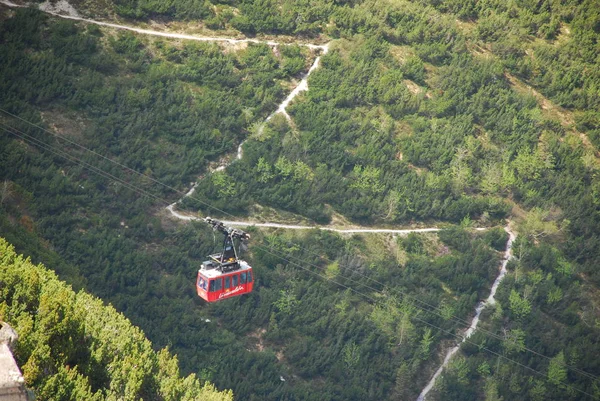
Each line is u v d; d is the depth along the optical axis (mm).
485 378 74000
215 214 80125
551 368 75062
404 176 90438
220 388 63719
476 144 96000
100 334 34906
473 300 80688
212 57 94188
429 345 74375
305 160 88125
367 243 83812
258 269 74812
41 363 28969
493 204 91000
